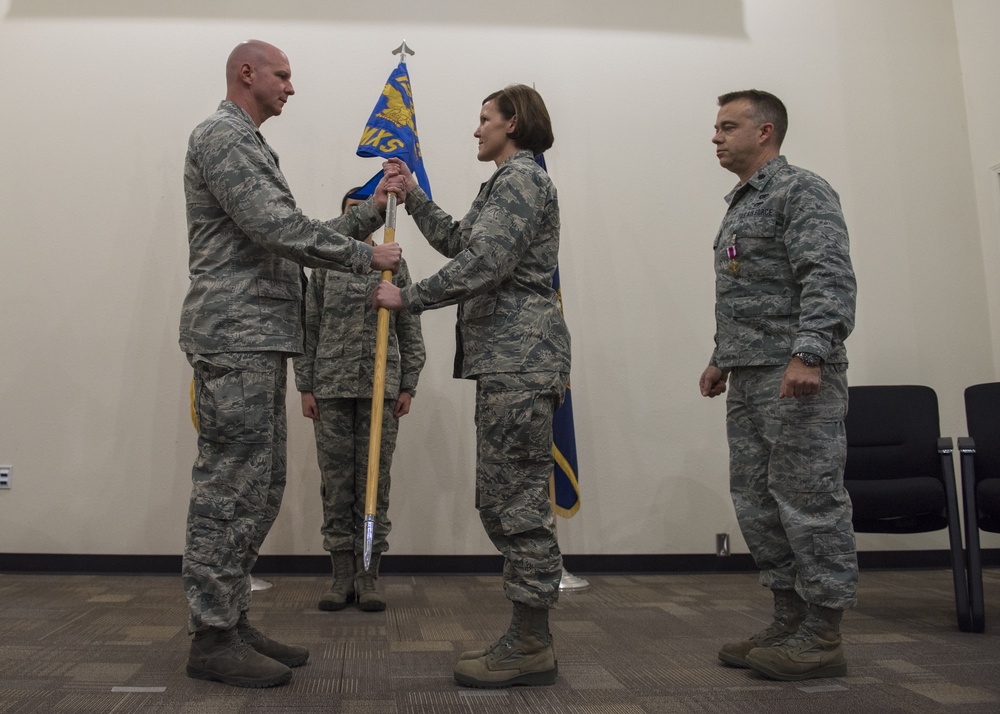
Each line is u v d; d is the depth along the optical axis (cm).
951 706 158
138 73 354
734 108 204
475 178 360
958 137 385
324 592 294
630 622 244
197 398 174
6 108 348
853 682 176
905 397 292
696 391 360
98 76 352
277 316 177
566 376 176
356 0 365
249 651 169
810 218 184
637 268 364
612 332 360
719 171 373
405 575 337
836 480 181
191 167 181
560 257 363
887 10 389
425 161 359
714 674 182
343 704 155
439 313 352
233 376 170
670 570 350
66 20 354
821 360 173
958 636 226
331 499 271
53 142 348
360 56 362
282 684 168
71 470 333
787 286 190
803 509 181
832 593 177
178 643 205
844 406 187
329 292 279
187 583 168
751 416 194
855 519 266
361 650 202
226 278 173
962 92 389
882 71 386
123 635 213
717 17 382
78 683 166
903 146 382
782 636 191
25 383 336
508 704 157
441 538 342
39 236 343
